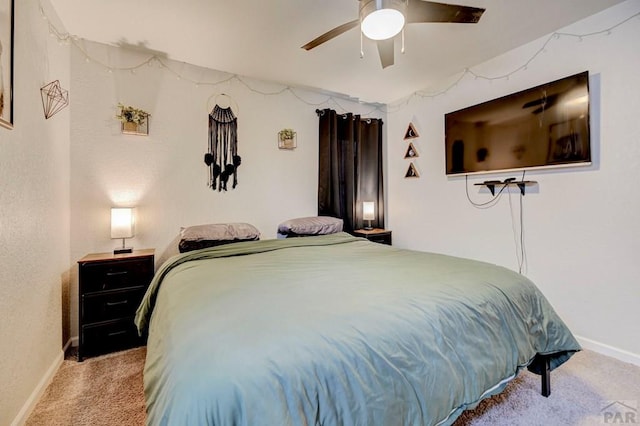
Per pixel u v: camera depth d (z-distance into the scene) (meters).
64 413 1.51
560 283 2.32
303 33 2.23
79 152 2.28
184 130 2.69
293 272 1.65
